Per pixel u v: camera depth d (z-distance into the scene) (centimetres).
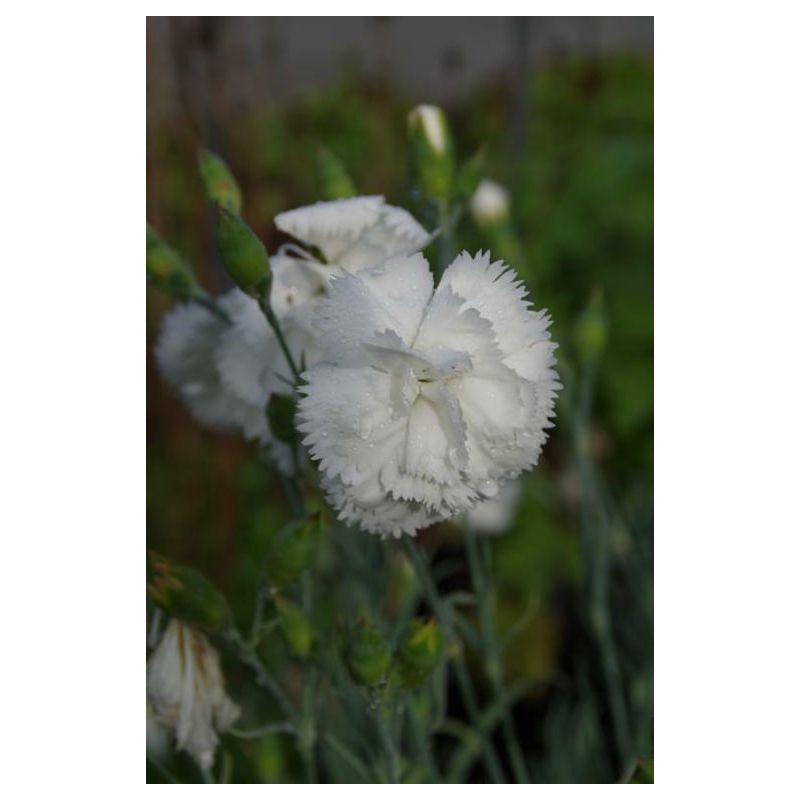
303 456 45
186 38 62
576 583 64
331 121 79
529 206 76
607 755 57
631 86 82
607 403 69
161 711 44
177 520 66
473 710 49
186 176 63
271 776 50
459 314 40
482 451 40
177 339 46
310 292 44
